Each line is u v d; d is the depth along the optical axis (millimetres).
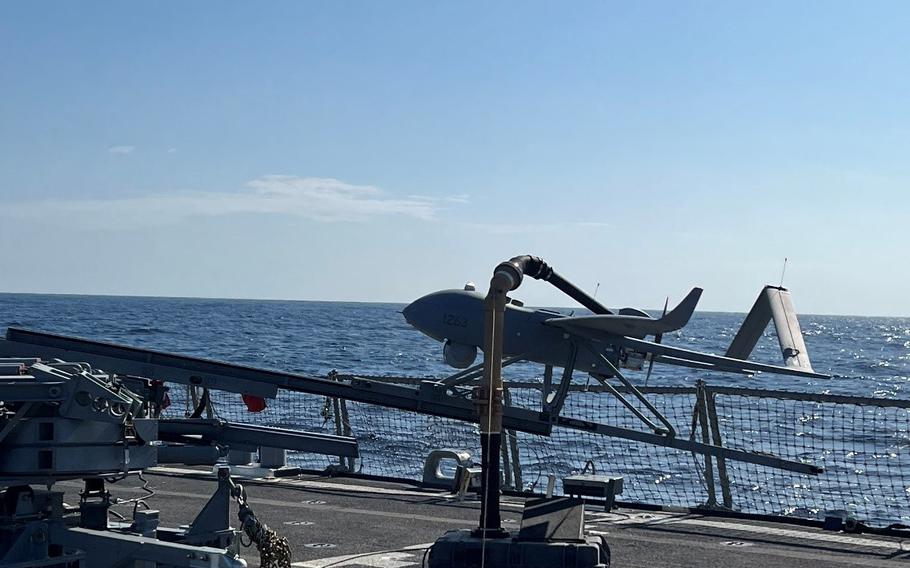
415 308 19125
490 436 10375
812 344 173500
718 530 13562
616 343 18156
